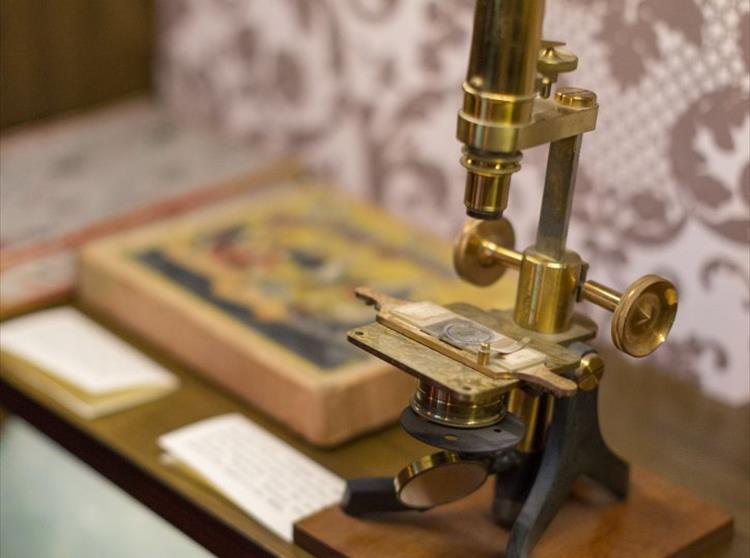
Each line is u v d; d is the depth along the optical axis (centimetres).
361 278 105
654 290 68
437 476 71
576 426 73
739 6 88
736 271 94
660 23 93
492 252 75
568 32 99
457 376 64
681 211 96
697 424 93
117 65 143
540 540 74
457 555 74
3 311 105
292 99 132
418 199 122
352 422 90
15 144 133
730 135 91
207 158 132
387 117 122
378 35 120
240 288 102
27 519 115
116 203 120
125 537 109
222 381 96
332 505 79
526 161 107
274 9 129
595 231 103
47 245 112
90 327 105
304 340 95
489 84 61
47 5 135
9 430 116
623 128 98
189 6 138
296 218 116
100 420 92
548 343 69
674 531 77
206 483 85
